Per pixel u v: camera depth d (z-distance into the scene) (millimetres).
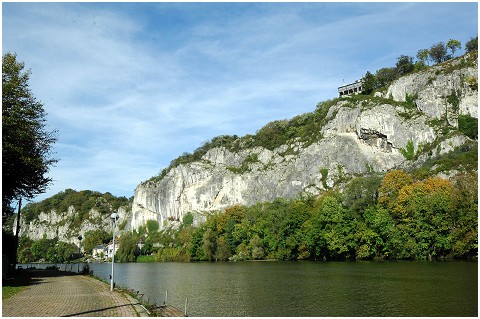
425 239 75375
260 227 116938
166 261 141250
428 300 32656
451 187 77938
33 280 46719
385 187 89500
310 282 48156
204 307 33438
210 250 123438
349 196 95875
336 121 154875
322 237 91562
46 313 23031
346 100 163000
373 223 84875
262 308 32375
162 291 44531
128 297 31734
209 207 181375
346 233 89000
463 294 34812
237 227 122438
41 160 44594
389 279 47188
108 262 165375
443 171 93125
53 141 47750
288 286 45188
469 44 149125
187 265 104438
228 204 175375
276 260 106125
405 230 78562
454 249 70688
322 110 178625
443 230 73375
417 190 80125
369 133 141125
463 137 114250
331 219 90688
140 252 160750
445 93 131125
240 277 59375
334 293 38344
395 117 137125
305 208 105938
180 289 46125
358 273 56469
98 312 23828
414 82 143000
